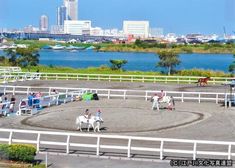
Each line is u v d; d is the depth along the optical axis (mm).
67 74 76125
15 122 38844
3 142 29812
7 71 76875
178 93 55375
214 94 54250
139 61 182125
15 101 49375
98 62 173625
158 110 45875
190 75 84500
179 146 29625
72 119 40375
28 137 32250
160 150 25781
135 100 53688
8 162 24500
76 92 55406
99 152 27641
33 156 24969
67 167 24062
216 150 28359
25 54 102312
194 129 35875
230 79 70250
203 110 46094
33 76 75625
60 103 51156
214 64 160875
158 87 65562
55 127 36562
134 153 27531
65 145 28484
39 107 46500
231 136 32938
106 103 50969
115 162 25156
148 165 24469
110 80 74625
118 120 39844
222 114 43594
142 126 37219
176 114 43312
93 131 34969
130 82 72688
